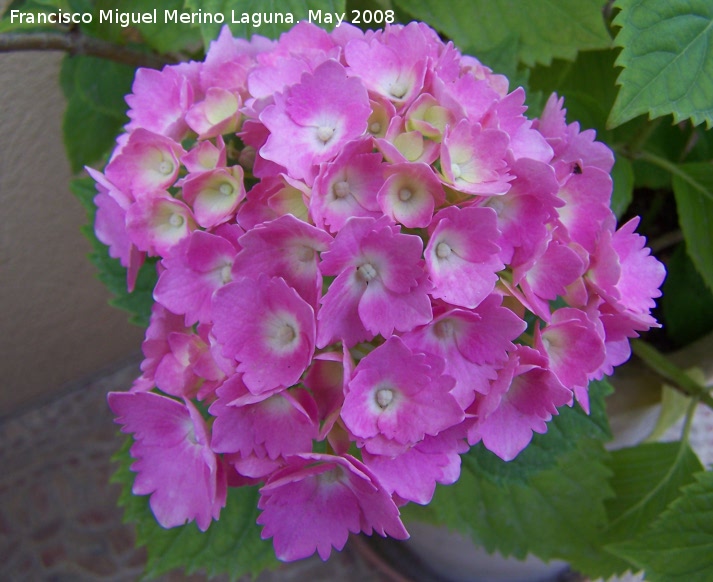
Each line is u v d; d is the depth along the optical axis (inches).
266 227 18.7
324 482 19.2
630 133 26.6
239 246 19.6
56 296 34.9
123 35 25.1
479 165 19.2
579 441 25.1
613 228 20.2
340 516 19.3
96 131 27.1
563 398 19.0
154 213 20.1
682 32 20.9
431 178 18.7
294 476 18.6
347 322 18.9
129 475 23.7
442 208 19.2
